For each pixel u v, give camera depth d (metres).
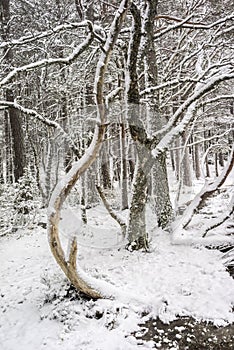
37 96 9.80
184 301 4.63
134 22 5.55
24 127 13.05
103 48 4.54
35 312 5.08
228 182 13.41
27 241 9.31
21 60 8.33
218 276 5.30
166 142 6.32
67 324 4.44
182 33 9.26
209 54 8.65
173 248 6.73
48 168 8.21
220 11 8.45
